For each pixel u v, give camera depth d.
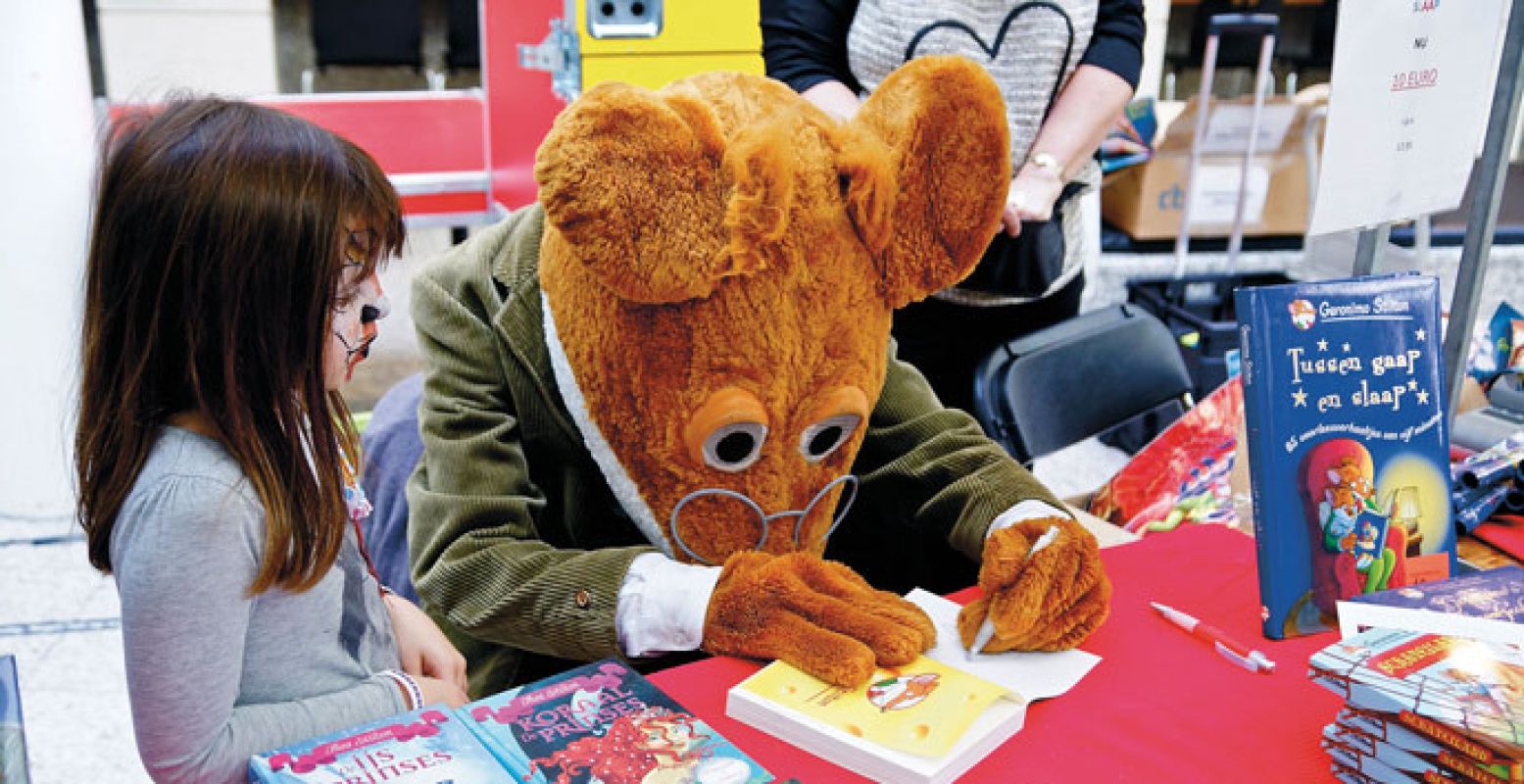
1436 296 1.39
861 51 2.04
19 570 3.02
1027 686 1.21
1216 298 3.98
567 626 1.29
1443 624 1.16
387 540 1.79
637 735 1.05
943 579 1.75
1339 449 1.32
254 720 1.06
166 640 1.00
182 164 0.98
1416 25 1.45
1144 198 4.09
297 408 1.04
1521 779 0.95
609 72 2.15
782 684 1.16
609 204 1.16
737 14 2.17
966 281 2.16
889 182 1.28
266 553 1.03
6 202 3.02
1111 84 2.10
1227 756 1.12
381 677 1.16
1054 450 2.09
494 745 1.03
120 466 1.02
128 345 1.01
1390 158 1.51
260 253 0.98
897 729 1.09
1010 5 1.96
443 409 1.46
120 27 6.05
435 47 6.33
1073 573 1.28
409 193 3.01
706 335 1.27
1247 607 1.39
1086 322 2.22
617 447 1.36
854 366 1.33
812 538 1.42
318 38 5.20
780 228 1.21
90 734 2.41
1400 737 1.03
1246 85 5.99
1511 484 1.67
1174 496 1.84
